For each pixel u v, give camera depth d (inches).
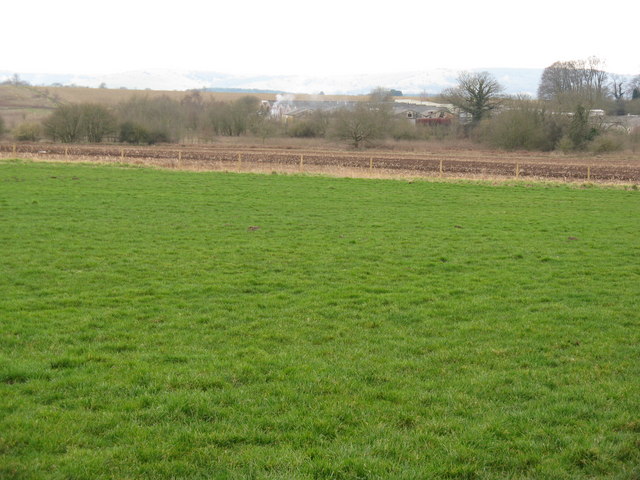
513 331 422.9
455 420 283.4
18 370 323.0
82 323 413.4
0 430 258.2
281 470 236.1
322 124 3804.1
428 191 1270.9
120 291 500.1
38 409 279.6
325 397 306.3
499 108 3720.5
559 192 1323.8
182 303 473.1
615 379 338.0
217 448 252.4
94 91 7401.6
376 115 3410.4
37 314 430.3
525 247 733.3
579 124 3196.4
